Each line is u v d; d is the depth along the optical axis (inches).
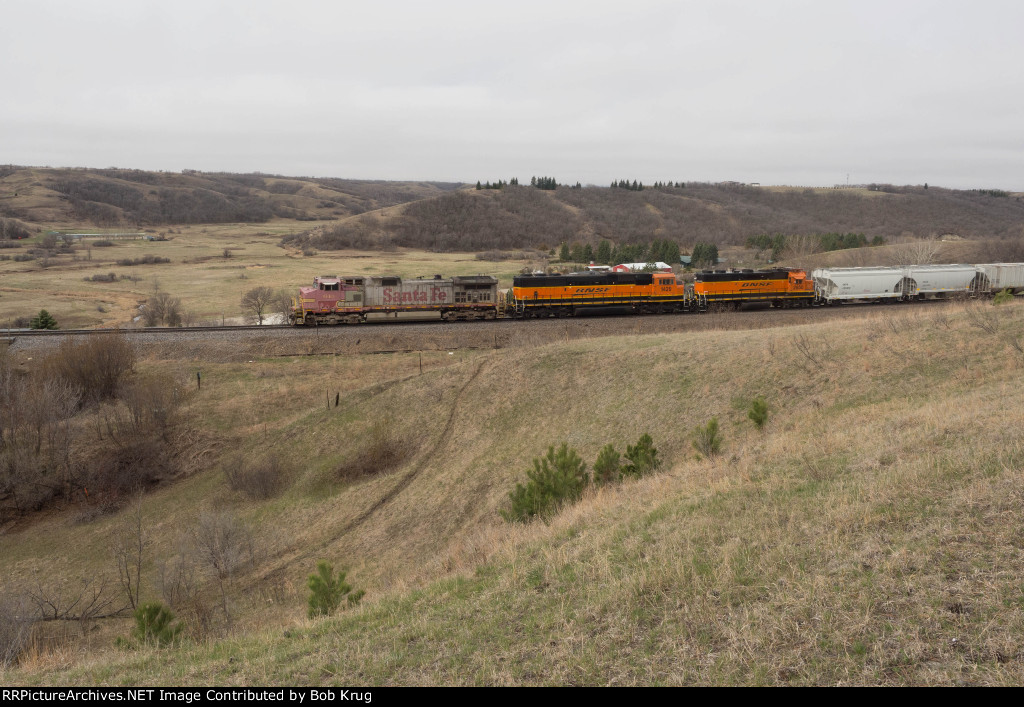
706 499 623.8
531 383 1603.1
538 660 395.9
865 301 2369.6
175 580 1120.8
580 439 1300.4
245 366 1988.2
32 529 1425.9
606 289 2348.7
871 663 326.3
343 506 1317.7
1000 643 317.7
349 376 1926.7
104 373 1820.9
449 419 1579.7
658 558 499.2
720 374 1332.4
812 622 371.2
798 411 1084.5
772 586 419.5
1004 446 555.5
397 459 1488.7
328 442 1590.8
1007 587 358.0
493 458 1330.0
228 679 429.7
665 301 2380.7
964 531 426.3
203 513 1227.9
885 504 499.2
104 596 1135.0
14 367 1856.5
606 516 675.4
